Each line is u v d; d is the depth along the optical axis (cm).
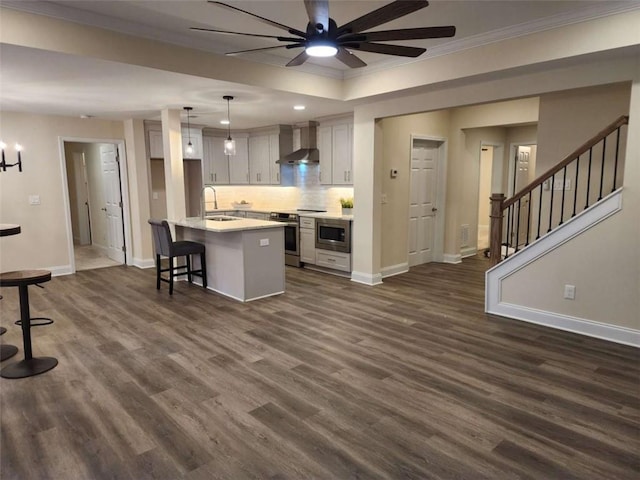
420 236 683
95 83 409
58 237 609
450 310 451
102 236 792
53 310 453
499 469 206
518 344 357
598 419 247
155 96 472
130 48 345
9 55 318
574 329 380
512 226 693
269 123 713
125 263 691
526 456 215
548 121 477
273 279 512
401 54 286
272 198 830
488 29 364
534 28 344
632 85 329
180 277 589
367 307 464
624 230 345
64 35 313
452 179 689
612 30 306
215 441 229
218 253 519
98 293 520
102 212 771
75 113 577
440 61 412
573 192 468
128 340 370
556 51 335
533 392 278
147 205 660
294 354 341
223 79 402
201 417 252
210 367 318
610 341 359
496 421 246
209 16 330
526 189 410
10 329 397
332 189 710
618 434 232
